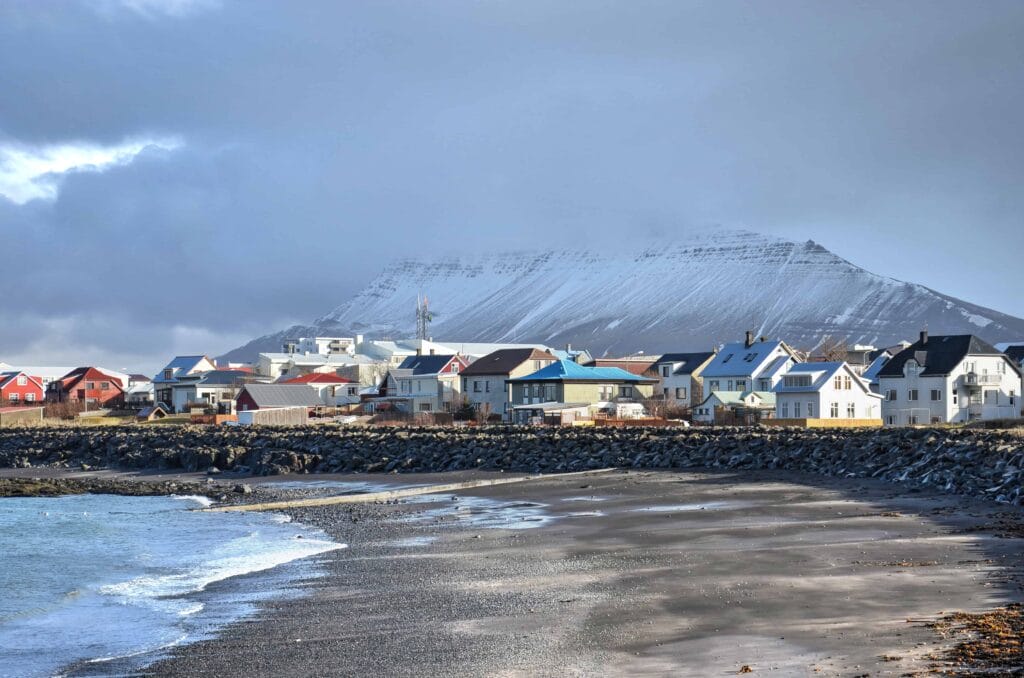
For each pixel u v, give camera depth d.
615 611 28.05
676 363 193.88
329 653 25.05
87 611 32.22
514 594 31.36
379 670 23.30
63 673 24.84
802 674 20.77
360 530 49.94
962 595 27.66
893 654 21.84
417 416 151.50
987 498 51.78
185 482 88.50
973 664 20.75
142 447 113.75
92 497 78.56
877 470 68.06
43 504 73.62
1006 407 159.50
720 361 174.88
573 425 121.69
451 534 46.88
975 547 35.97
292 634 27.36
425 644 25.44
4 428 152.62
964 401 157.12
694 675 21.22
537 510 56.34
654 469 81.50
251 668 24.11
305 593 33.28
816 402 144.62
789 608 27.17
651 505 55.94
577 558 38.12
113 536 52.91
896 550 35.84
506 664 23.14
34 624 30.47
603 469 82.69
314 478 88.50
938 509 48.09
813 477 69.62
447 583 33.88
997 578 29.94
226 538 49.66
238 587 35.06
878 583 29.86
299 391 172.62
